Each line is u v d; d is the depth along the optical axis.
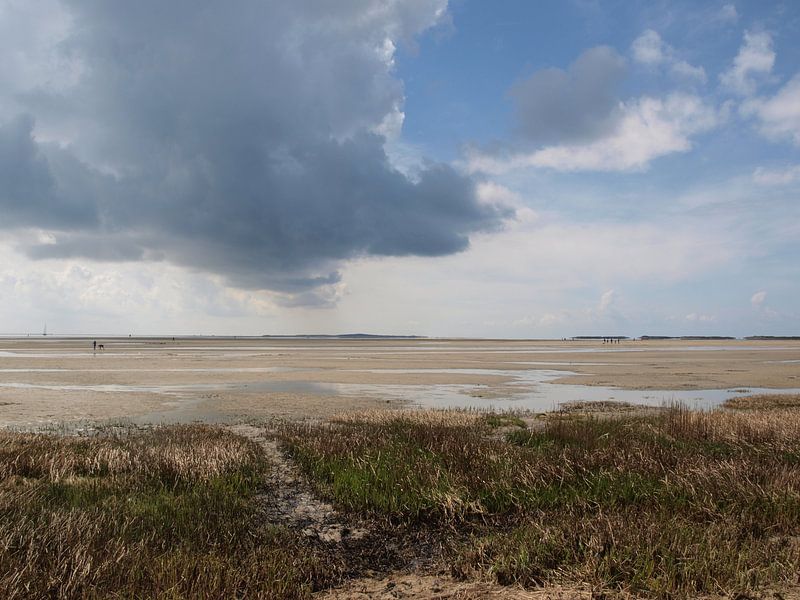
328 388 30.61
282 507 9.13
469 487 9.18
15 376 36.38
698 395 28.75
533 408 23.48
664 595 5.38
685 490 8.65
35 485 8.91
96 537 6.50
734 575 5.64
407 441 13.66
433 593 5.86
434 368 46.97
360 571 6.65
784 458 11.30
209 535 7.01
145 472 10.12
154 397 25.83
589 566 5.94
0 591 5.15
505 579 6.09
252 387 30.73
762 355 76.25
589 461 10.52
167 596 5.20
